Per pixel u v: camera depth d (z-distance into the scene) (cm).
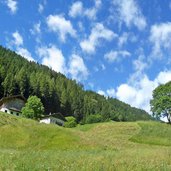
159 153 3056
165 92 12794
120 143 7181
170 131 9600
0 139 5866
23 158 2141
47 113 19050
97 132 9581
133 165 1956
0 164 1847
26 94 18588
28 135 6244
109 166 1841
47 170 1722
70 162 2020
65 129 6856
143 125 10088
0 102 14850
